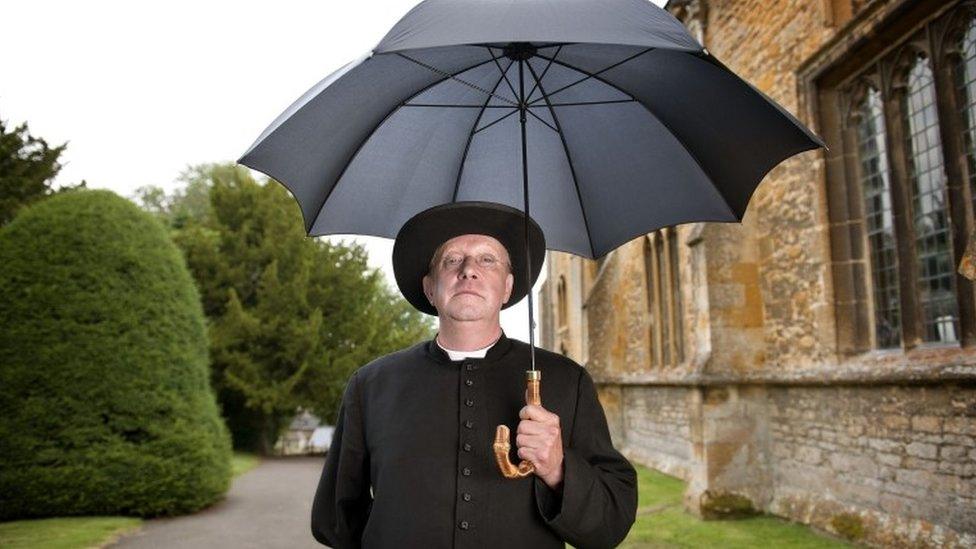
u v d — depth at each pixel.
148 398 7.58
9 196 17.14
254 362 17.30
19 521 6.96
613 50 1.89
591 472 1.75
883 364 5.47
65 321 7.38
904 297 5.43
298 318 17.78
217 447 8.46
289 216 18.77
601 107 2.15
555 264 20.61
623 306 12.92
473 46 1.98
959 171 4.89
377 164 2.24
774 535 5.96
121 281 7.72
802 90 6.58
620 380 12.34
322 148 2.02
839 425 6.00
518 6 1.44
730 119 1.90
